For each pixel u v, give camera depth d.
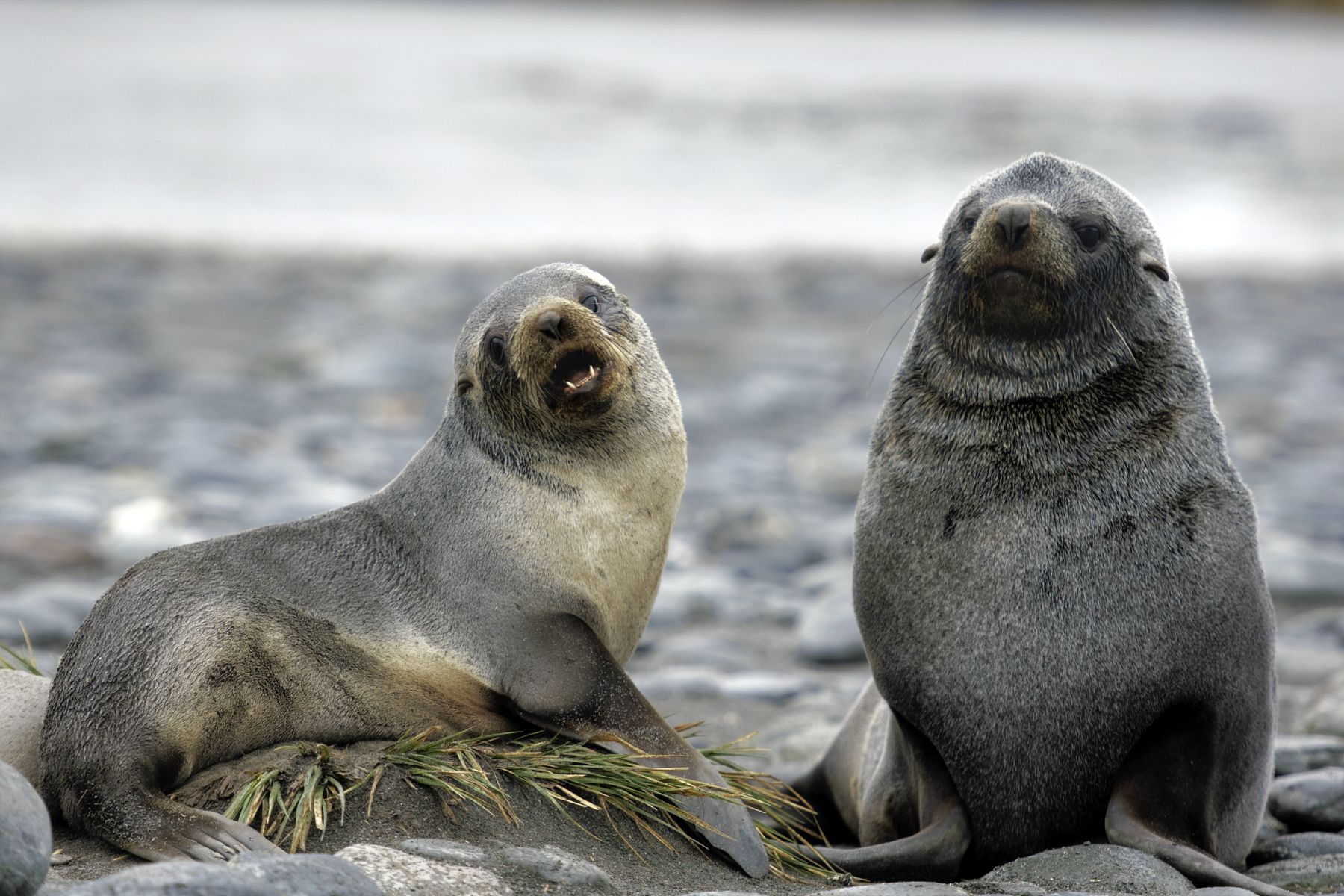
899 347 84.00
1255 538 22.70
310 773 20.56
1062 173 23.98
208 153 144.75
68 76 190.50
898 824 23.94
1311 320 93.44
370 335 82.31
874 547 23.34
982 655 22.14
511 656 22.55
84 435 58.03
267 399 67.44
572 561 23.34
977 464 22.73
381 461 55.16
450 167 146.38
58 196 122.12
